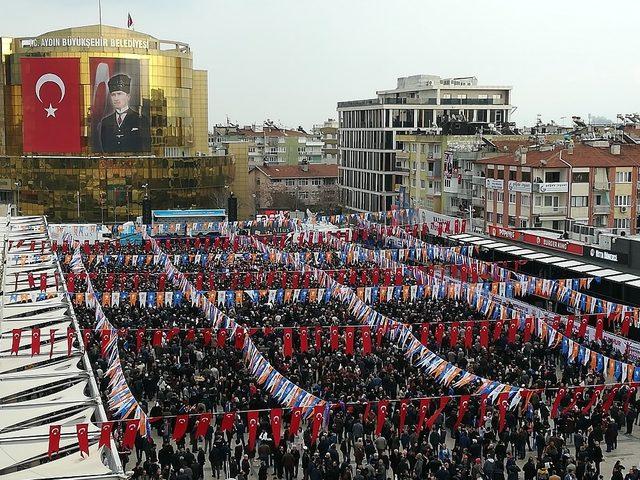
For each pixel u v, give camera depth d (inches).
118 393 1380.4
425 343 1802.4
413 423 1455.5
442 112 5836.6
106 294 2174.0
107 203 5561.0
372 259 3011.8
